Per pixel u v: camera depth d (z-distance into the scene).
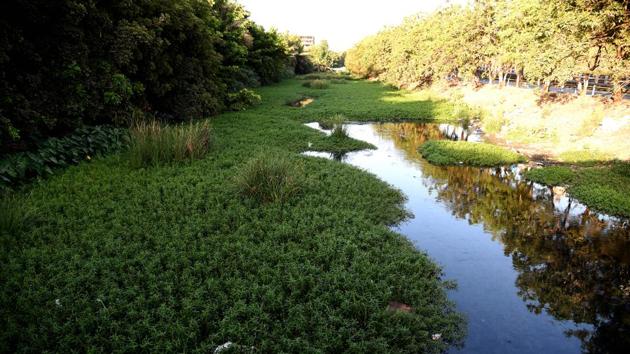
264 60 32.50
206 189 7.87
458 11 27.09
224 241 5.96
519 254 6.70
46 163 8.28
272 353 3.96
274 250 5.73
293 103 24.44
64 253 5.25
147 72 11.77
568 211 8.61
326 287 4.98
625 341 4.70
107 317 4.12
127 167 8.84
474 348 4.47
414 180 10.47
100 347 3.80
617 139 12.30
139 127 9.72
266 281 5.04
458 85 28.75
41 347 3.79
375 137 15.88
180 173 8.84
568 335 4.76
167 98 13.86
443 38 26.83
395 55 36.47
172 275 5.03
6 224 5.70
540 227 7.78
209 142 10.79
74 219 6.24
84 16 9.25
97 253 5.34
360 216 7.18
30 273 4.82
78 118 9.39
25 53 8.14
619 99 14.11
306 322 4.33
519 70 21.00
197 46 14.39
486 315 5.06
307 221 6.72
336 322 4.39
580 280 5.98
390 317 4.52
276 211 7.00
